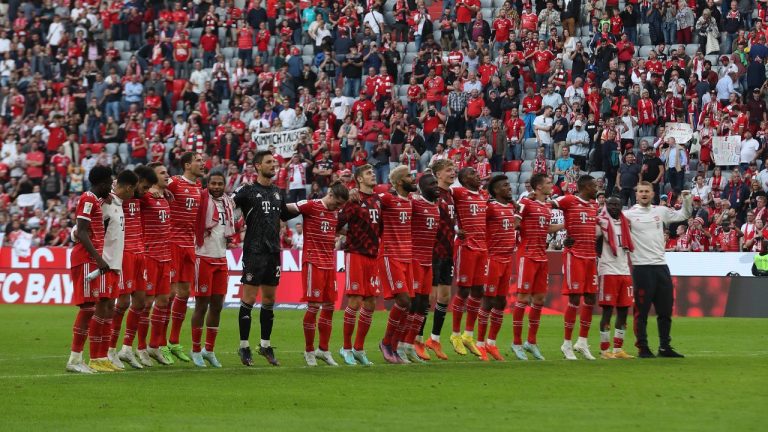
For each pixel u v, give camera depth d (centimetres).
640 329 4462
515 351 4500
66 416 2911
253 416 2892
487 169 8456
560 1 9438
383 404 3097
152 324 4178
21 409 3028
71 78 10325
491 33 9612
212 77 10069
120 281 4022
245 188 4100
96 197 3822
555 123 8619
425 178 4309
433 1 10375
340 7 10188
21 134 10062
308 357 4153
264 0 10719
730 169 8331
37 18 10912
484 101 9031
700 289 6956
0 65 10706
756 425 2708
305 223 4144
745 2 9050
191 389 3419
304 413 2942
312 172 8900
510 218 4478
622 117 8419
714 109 8356
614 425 2714
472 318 4541
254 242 4088
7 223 9231
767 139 8175
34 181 9725
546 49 9094
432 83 9181
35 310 7838
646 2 9331
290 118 9212
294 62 9769
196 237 4094
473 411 2956
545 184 4528
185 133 9512
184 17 10575
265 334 4172
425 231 4303
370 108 9150
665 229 7719
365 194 4175
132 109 9925
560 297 7138
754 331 5809
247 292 4125
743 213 7806
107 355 4016
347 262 4178
